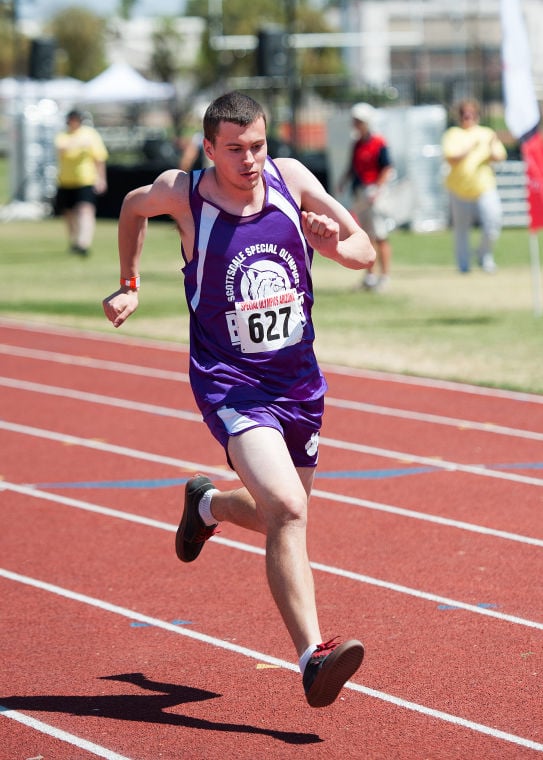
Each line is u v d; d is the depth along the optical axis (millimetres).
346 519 19703
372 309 42406
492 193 50312
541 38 63125
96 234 73688
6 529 19578
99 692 13000
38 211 86062
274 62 74812
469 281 48812
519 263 54438
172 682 13227
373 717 12188
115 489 21969
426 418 27141
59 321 42469
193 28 171125
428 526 19219
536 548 17969
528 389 29484
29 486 22297
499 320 39156
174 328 40562
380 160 45562
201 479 14242
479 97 96688
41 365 35125
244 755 11383
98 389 31578
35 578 17047
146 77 173125
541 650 13961
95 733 11953
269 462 11758
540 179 38781
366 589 16281
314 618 11406
